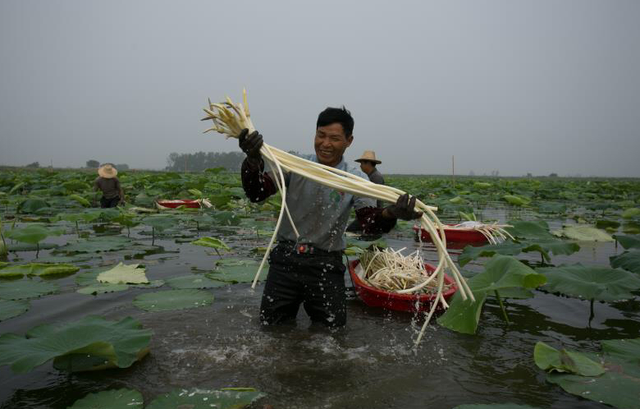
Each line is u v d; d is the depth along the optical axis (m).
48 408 1.95
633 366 2.23
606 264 4.91
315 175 2.64
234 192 12.03
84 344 2.23
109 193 10.06
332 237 2.94
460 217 10.04
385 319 3.21
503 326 3.02
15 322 2.94
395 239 6.77
